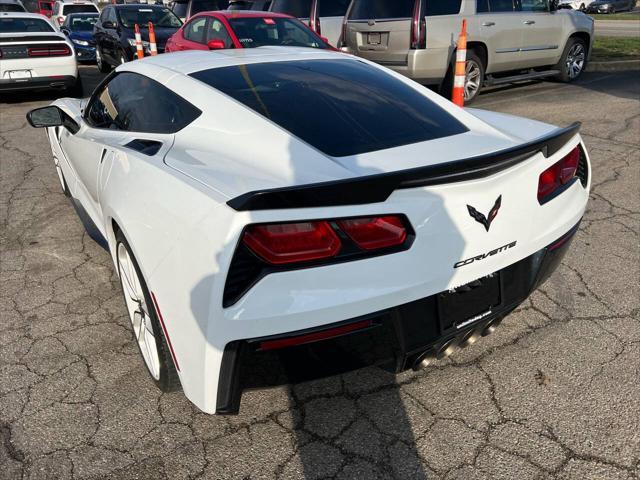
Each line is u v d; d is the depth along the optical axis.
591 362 2.48
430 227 1.79
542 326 2.76
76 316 2.96
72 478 1.96
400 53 7.46
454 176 1.79
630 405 2.23
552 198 2.19
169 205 1.89
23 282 3.33
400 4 7.39
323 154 1.98
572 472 1.94
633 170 4.77
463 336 2.12
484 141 2.23
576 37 9.05
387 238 1.72
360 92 2.51
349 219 1.66
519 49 8.14
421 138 2.20
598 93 8.04
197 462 2.03
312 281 1.66
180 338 1.82
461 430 2.14
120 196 2.22
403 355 1.90
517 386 2.36
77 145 3.20
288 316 1.64
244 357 1.70
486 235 1.93
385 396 2.33
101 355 2.63
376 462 2.01
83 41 13.77
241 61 2.75
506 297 2.14
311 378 1.84
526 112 6.97
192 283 1.72
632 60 10.62
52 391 2.39
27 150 6.10
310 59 2.89
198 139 2.23
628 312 2.84
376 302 1.73
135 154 2.32
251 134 2.13
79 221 4.22
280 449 2.08
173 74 2.63
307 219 1.61
